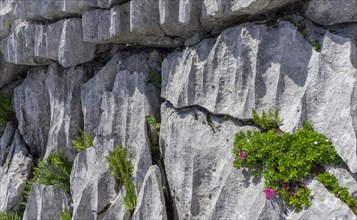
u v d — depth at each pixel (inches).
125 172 387.2
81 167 433.7
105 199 400.2
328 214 265.4
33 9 461.1
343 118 287.6
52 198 448.8
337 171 281.3
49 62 492.4
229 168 322.0
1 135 570.6
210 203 334.0
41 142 518.0
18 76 575.2
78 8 426.0
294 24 330.3
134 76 412.8
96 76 446.0
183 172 353.4
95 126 445.4
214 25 362.9
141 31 392.2
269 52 329.4
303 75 315.6
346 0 309.9
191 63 363.6
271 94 324.2
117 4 398.6
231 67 341.4
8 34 514.9
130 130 402.9
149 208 352.2
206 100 355.6
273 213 286.0
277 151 292.4
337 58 307.4
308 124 300.5
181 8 357.1
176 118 371.6
